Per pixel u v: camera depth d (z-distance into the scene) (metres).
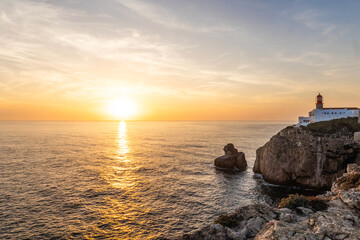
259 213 16.91
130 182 52.31
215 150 104.25
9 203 38.22
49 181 51.09
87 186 48.38
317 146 53.16
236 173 63.81
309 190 51.50
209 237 14.51
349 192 19.42
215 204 40.84
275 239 12.60
